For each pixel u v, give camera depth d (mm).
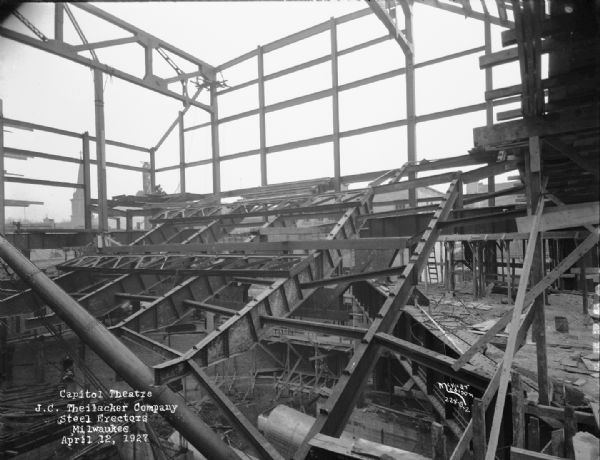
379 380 17859
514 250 19969
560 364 8055
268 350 23359
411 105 19844
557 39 4633
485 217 8867
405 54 19969
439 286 20984
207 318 18922
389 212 13789
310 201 18906
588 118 4828
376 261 18906
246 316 9500
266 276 10992
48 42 18266
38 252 32750
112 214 28062
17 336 15703
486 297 16906
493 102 17844
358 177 21906
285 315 10594
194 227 23406
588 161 5344
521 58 4863
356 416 16172
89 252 19188
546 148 5797
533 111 5156
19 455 10391
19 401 12891
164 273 13367
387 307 8023
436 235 10133
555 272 5422
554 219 5598
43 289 10414
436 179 12742
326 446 4996
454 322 12320
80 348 16969
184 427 7445
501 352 9086
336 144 22484
